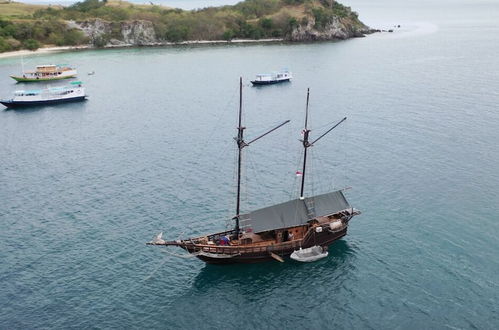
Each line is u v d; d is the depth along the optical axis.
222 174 106.19
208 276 70.81
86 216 88.19
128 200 94.31
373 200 91.75
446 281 67.69
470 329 58.78
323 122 144.50
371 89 185.88
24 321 61.00
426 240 77.94
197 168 110.38
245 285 68.69
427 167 106.25
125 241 79.56
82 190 99.81
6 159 120.81
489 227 80.94
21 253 76.38
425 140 123.81
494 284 66.56
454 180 99.19
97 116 162.88
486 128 131.62
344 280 69.19
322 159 113.31
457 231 80.06
